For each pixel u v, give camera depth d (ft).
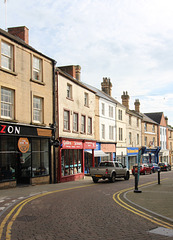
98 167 73.41
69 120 82.38
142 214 29.63
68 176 78.59
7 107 57.47
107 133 118.21
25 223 25.34
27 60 63.72
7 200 39.75
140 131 164.96
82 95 92.94
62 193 48.49
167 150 217.97
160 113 212.23
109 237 21.06
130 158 148.56
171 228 23.80
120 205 35.40
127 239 20.59
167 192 49.93
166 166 156.97
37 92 66.85
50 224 25.03
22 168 64.03
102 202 37.96
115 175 75.15
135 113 163.22
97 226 24.39
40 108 68.85
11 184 56.54
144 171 115.03
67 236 21.26
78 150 88.53
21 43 61.31
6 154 55.93
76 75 110.22
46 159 69.77
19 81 60.59
